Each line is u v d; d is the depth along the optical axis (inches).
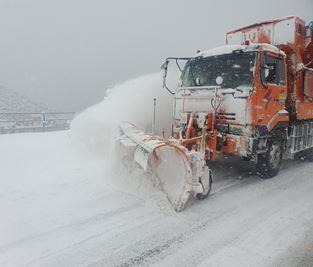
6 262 131.7
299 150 311.1
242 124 230.7
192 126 240.7
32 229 160.6
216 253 141.9
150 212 184.4
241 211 190.9
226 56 256.2
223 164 309.6
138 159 185.9
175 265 132.0
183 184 187.5
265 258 138.6
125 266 131.0
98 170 267.6
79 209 186.5
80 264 131.6
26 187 224.2
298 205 203.5
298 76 296.4
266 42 307.9
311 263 135.6
